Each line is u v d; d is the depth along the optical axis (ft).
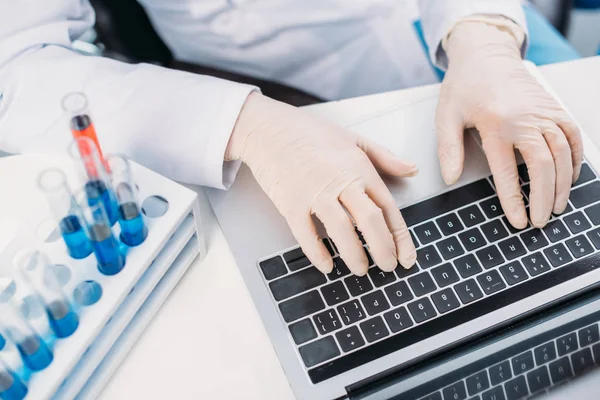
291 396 1.48
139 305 1.50
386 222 1.73
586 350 1.54
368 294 1.61
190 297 1.64
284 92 2.84
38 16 2.17
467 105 2.08
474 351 1.54
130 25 2.60
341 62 3.09
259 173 1.85
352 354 1.51
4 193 1.78
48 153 1.89
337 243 1.67
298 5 2.81
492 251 1.70
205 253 1.74
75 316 1.35
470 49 2.26
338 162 1.79
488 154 1.93
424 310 1.58
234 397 1.47
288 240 1.73
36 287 1.26
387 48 3.05
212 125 1.88
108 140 1.90
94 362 1.39
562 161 1.87
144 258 1.47
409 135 2.03
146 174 1.62
